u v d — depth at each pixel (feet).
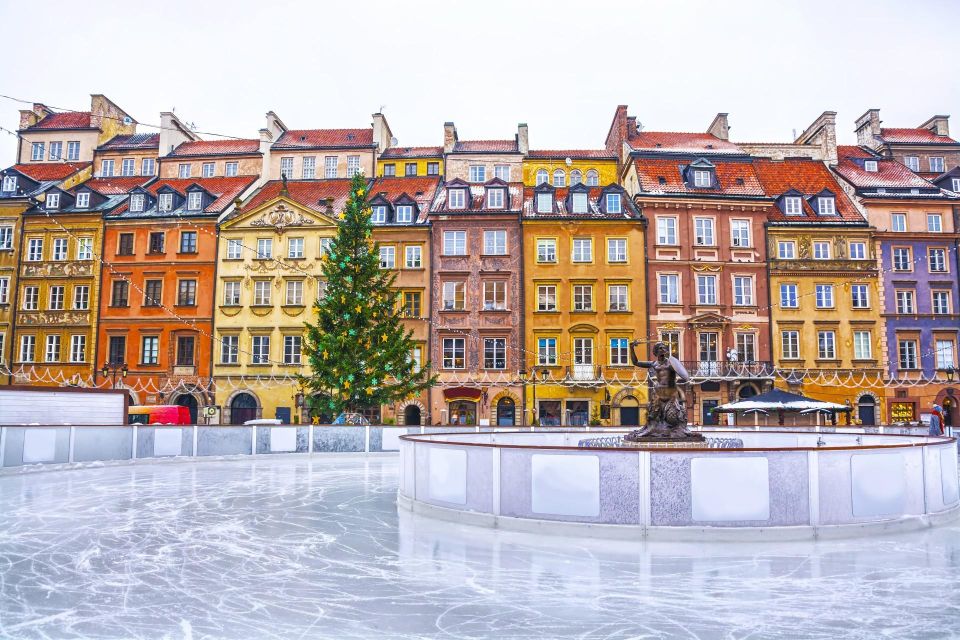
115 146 198.39
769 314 161.27
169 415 137.08
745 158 175.83
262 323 164.86
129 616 25.26
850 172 181.68
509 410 158.51
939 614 25.41
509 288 161.89
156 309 166.71
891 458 40.86
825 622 24.56
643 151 175.11
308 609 26.07
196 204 173.06
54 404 86.38
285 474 76.18
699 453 37.93
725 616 25.14
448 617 25.09
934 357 162.81
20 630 23.77
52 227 172.04
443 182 183.11
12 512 48.65
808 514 38.40
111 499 55.31
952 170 177.17
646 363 54.44
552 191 166.91
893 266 164.86
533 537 39.01
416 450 49.52
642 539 37.83
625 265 160.97
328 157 190.90
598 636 23.16
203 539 39.01
